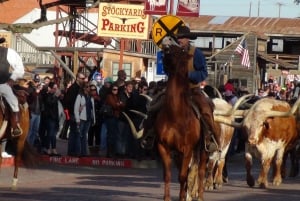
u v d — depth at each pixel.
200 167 14.55
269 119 18.12
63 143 28.27
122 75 23.81
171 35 14.06
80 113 23.52
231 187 18.48
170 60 13.31
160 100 13.71
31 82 23.58
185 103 13.30
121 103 23.48
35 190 16.62
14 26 18.73
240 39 46.03
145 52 44.25
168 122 13.30
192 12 20.94
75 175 20.23
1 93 16.23
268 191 17.80
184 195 13.70
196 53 14.02
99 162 23.33
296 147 21.17
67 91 23.66
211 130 13.95
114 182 18.83
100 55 37.03
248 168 18.48
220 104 17.53
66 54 35.47
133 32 30.45
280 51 60.19
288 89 36.62
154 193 16.62
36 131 23.39
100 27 30.48
